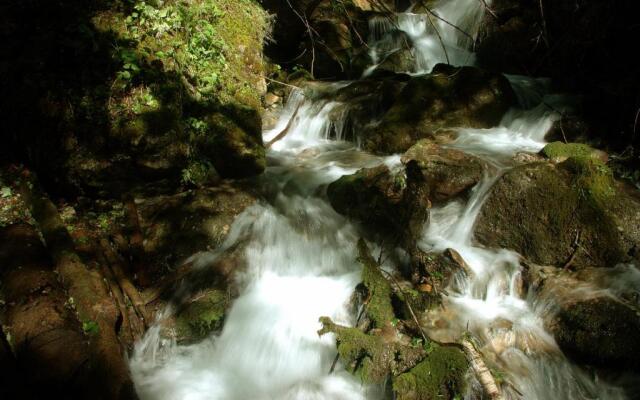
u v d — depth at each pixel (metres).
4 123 5.54
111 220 5.39
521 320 4.48
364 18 12.64
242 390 4.17
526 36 10.03
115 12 6.22
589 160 5.21
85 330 3.89
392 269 5.13
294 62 11.33
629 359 3.87
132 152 5.32
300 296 4.97
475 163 5.89
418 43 12.16
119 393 3.48
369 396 4.05
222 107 6.70
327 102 9.02
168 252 5.10
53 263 4.52
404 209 5.34
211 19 7.66
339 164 7.29
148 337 4.39
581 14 8.57
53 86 5.30
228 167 6.33
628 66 7.57
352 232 5.73
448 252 5.00
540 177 5.16
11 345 3.70
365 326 4.44
